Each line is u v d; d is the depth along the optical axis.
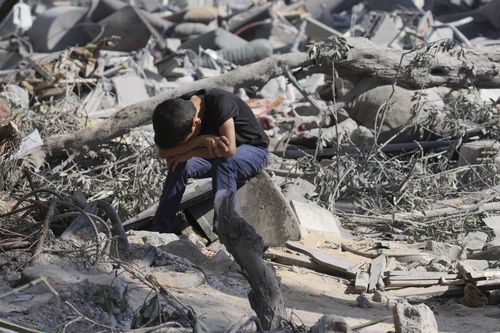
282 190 23.45
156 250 15.20
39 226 16.14
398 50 27.91
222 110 16.12
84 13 58.38
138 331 10.62
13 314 11.40
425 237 22.22
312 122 32.25
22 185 22.58
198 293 14.03
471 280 16.75
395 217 22.83
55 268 13.39
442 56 27.84
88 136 25.09
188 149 16.34
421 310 12.32
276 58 27.19
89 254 14.20
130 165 23.75
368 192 24.66
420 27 53.88
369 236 22.34
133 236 17.22
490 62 28.12
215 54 47.59
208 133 16.33
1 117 21.20
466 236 22.20
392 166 26.16
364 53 27.53
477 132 28.78
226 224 11.92
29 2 80.38
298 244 19.33
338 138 24.89
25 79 35.03
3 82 35.19
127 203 22.52
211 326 12.18
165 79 44.16
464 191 25.78
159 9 73.44
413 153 27.55
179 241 16.95
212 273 15.99
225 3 79.75
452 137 28.86
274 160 27.16
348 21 70.81
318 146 25.48
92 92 34.44
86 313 11.66
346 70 28.00
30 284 9.13
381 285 17.30
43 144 24.97
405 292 17.20
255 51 51.19
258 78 27.02
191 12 63.34
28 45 53.78
